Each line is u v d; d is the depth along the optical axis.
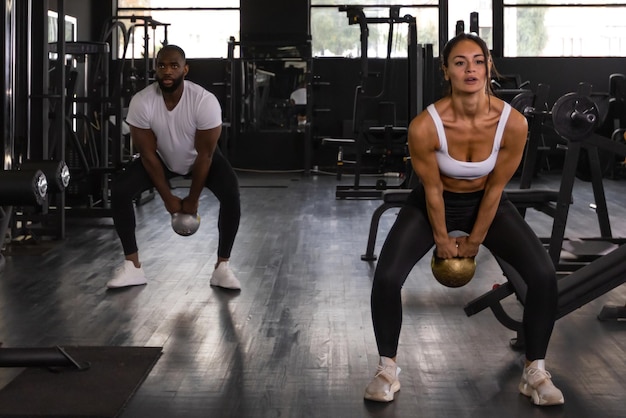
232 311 3.40
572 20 10.27
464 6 10.31
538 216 6.20
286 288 3.83
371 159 10.12
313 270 4.26
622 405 2.31
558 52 10.34
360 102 7.58
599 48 10.30
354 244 5.04
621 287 3.77
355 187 7.64
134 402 2.34
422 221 2.34
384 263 2.32
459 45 2.11
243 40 10.09
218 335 3.04
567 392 2.42
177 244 5.03
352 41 10.42
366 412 2.27
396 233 2.35
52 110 6.10
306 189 8.30
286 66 10.12
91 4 10.22
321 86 10.29
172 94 3.42
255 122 10.28
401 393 2.42
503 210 2.36
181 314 3.34
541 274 2.29
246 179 9.38
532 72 10.22
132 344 2.92
